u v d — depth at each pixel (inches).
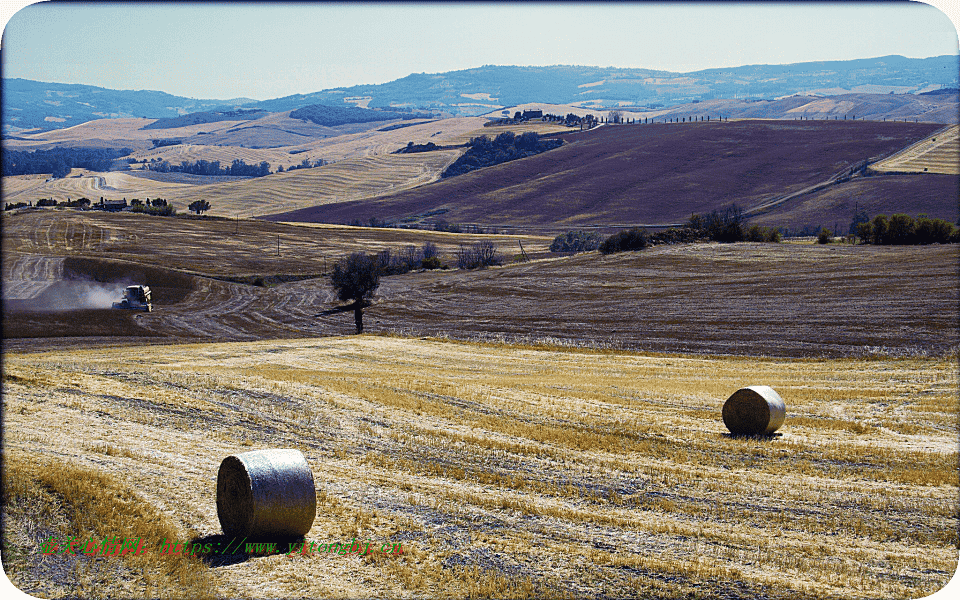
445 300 2337.6
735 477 586.9
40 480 439.2
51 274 2637.8
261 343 1565.0
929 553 434.6
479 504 499.5
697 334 1545.3
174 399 750.5
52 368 882.8
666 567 394.9
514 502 502.3
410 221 6697.8
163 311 2301.9
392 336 1749.5
